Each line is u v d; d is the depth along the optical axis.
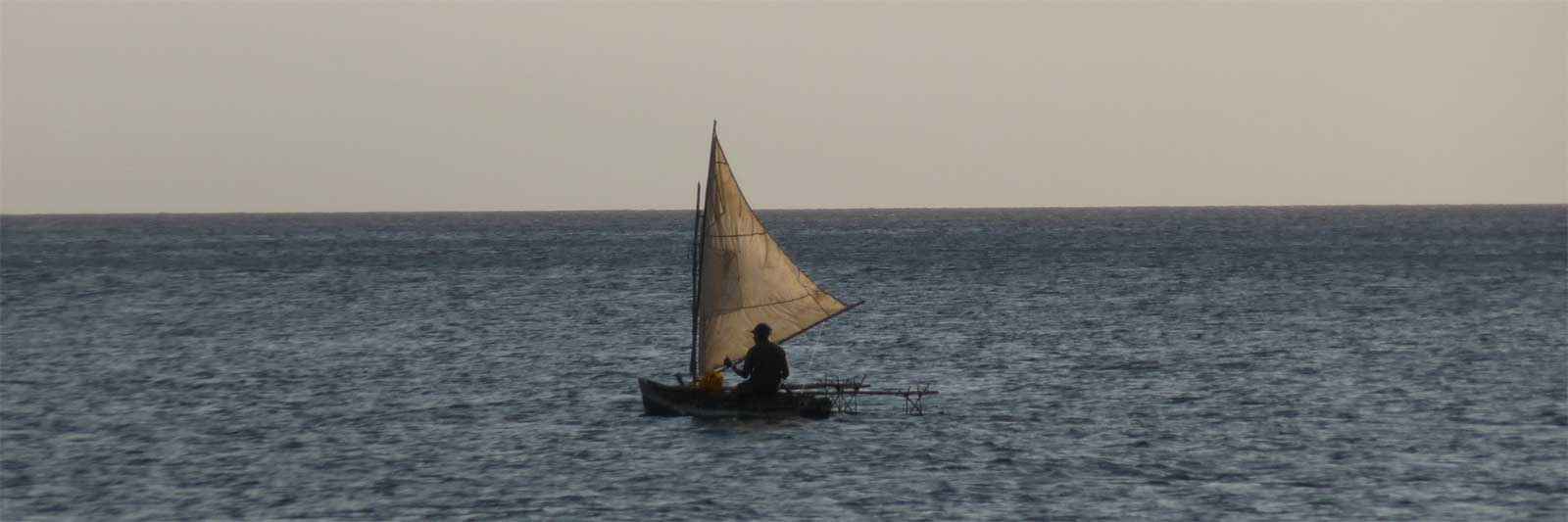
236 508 111.00
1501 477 117.94
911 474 121.00
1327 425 142.88
